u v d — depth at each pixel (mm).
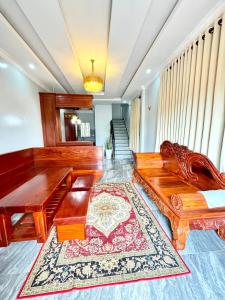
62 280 1171
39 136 4035
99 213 2084
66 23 1926
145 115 4637
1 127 2492
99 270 1247
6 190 1959
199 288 1109
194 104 2102
